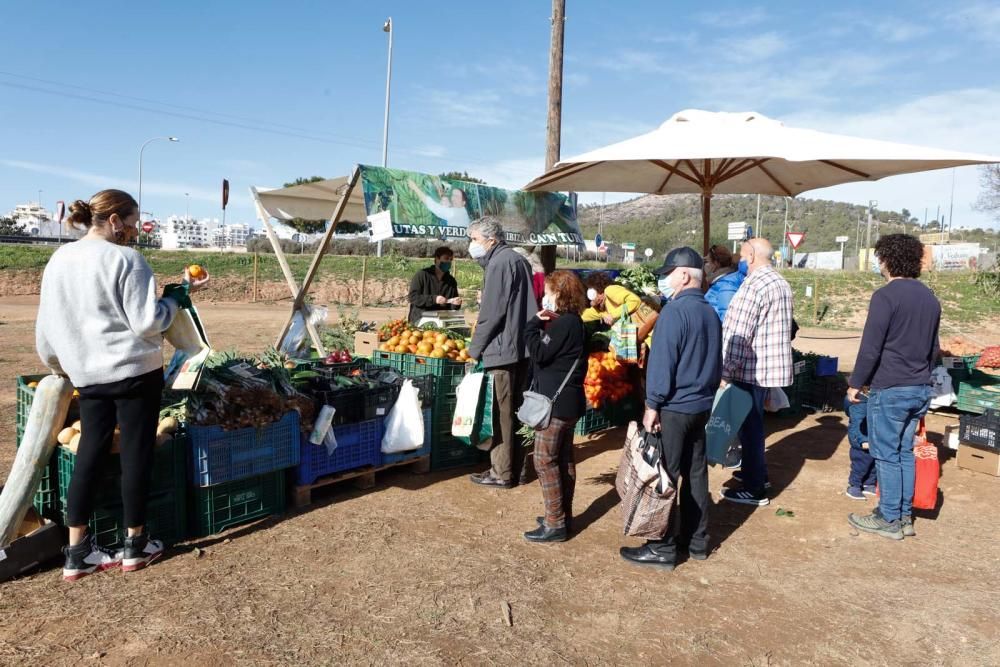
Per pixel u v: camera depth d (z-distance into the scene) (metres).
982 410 6.59
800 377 8.95
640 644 3.45
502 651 3.33
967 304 23.05
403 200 6.92
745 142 6.29
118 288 3.64
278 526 4.78
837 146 6.07
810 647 3.46
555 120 9.95
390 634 3.44
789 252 43.44
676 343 4.02
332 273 33.44
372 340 8.11
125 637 3.30
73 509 3.75
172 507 4.39
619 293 7.43
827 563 4.47
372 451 5.63
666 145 6.60
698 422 4.20
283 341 6.90
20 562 3.85
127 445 3.82
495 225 5.50
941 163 6.86
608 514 5.27
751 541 4.82
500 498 5.54
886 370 4.75
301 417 4.99
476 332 5.49
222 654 3.20
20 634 3.29
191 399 4.38
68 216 3.79
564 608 3.78
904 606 3.90
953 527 5.12
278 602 3.71
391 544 4.54
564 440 4.67
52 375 4.03
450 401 6.27
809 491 5.92
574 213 9.69
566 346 4.41
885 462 4.88
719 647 3.44
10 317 19.09
